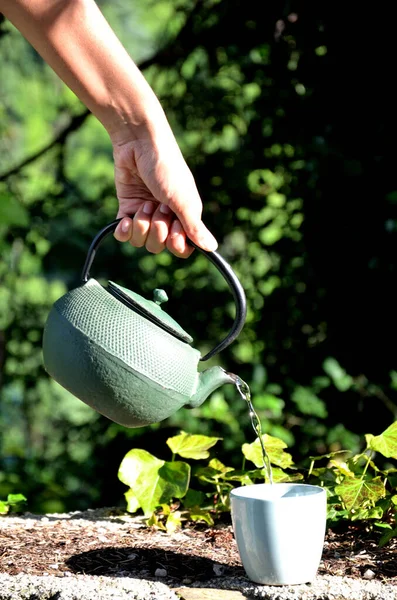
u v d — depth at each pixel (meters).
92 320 1.59
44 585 1.61
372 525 2.03
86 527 2.13
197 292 4.07
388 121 3.36
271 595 1.58
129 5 6.23
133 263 4.21
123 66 1.75
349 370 3.54
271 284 3.98
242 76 4.05
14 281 4.57
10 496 2.35
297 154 3.66
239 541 1.65
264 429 3.54
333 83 3.48
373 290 3.45
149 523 2.13
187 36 4.11
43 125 7.22
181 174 1.74
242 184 3.95
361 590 1.60
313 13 3.46
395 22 3.31
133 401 1.59
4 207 3.27
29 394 5.01
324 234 3.54
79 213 4.69
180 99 4.24
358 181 3.41
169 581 1.70
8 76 5.26
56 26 1.71
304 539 1.61
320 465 3.42
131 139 1.78
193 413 3.67
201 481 2.65
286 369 3.74
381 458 3.34
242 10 3.78
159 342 1.61
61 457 4.42
